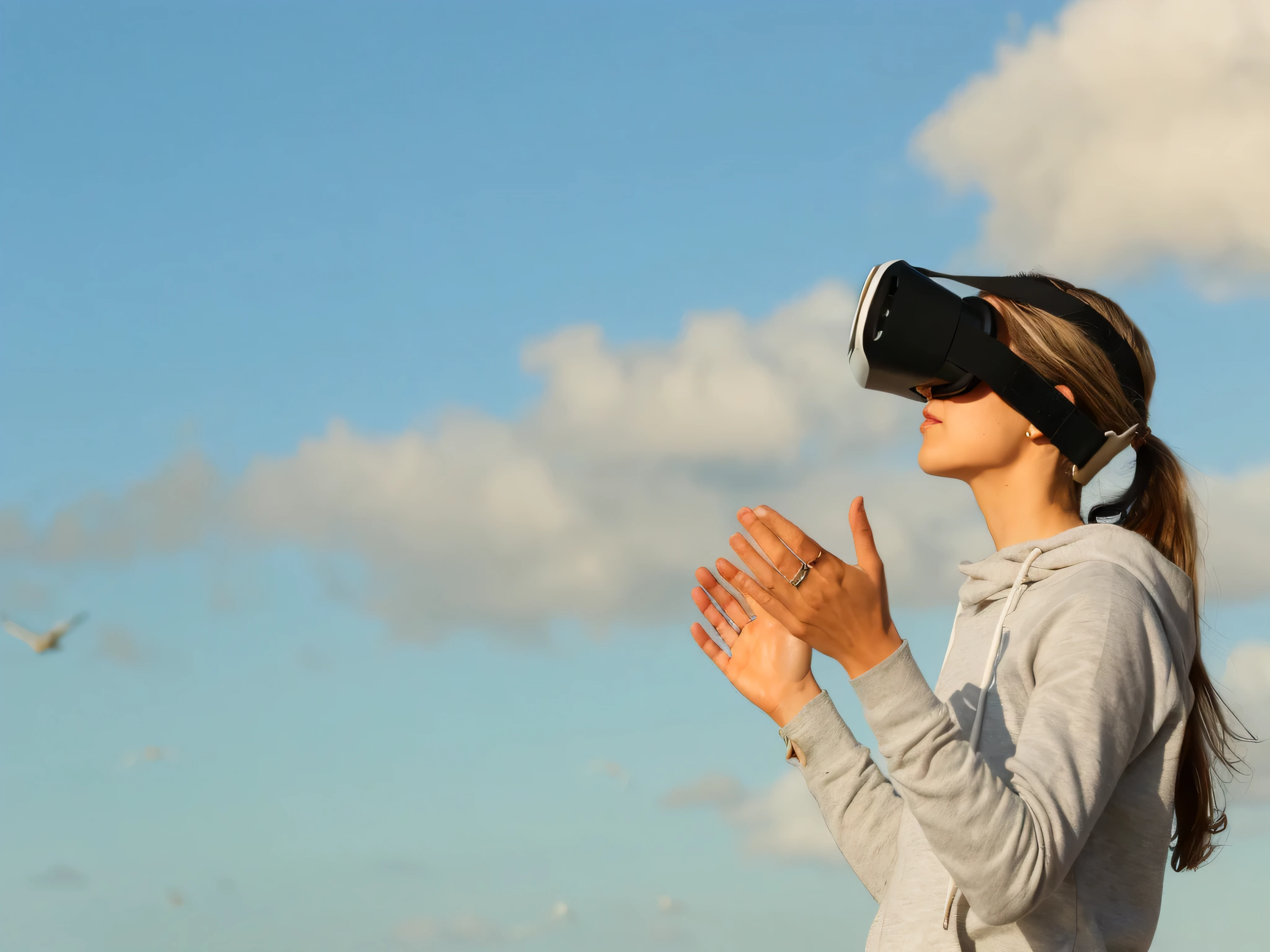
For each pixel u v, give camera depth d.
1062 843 1.78
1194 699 2.22
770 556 1.86
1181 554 2.49
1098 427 2.32
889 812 2.59
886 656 1.86
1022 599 2.22
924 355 2.27
